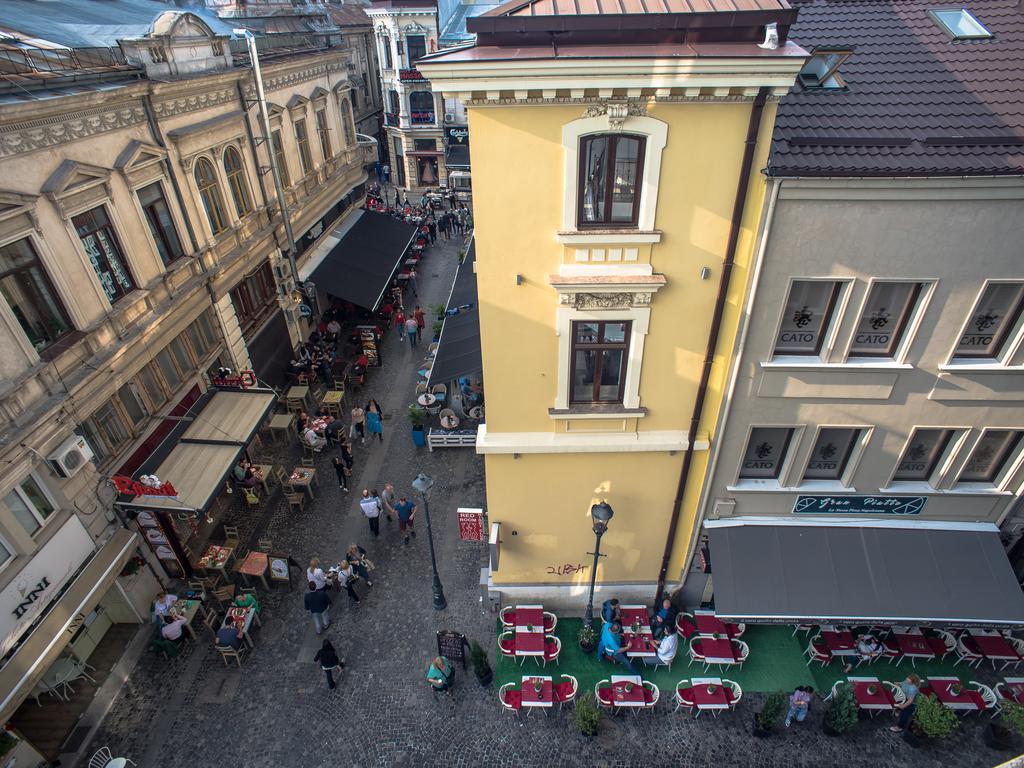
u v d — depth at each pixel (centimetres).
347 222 2911
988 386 1072
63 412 1132
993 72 998
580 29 812
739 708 1232
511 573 1377
